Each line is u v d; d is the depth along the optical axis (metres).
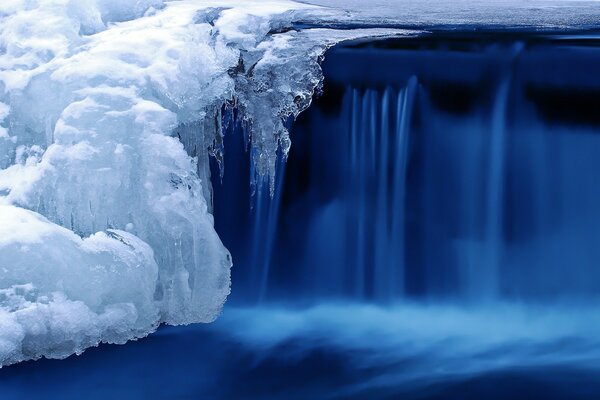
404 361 6.62
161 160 6.57
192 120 6.89
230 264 6.93
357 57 7.22
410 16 9.30
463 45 7.32
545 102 7.06
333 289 7.45
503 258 7.29
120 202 6.57
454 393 6.19
